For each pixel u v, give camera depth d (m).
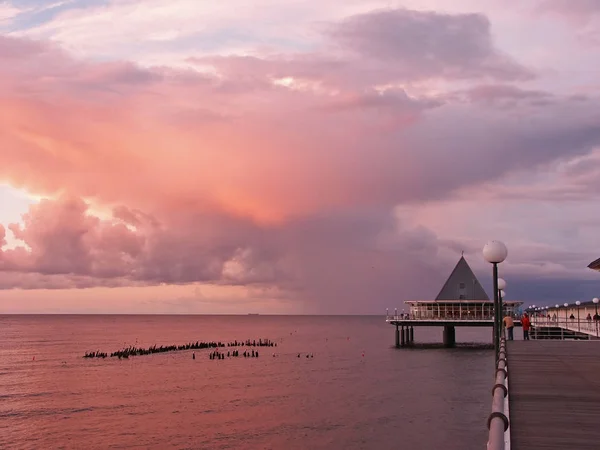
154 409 59.31
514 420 13.35
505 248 20.61
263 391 69.69
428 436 45.88
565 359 25.38
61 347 150.75
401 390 67.81
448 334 126.94
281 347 147.12
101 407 60.97
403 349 122.00
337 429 48.62
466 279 127.44
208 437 47.25
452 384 71.75
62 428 51.59
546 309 109.25
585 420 13.34
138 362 109.50
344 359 108.81
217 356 119.19
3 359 115.69
